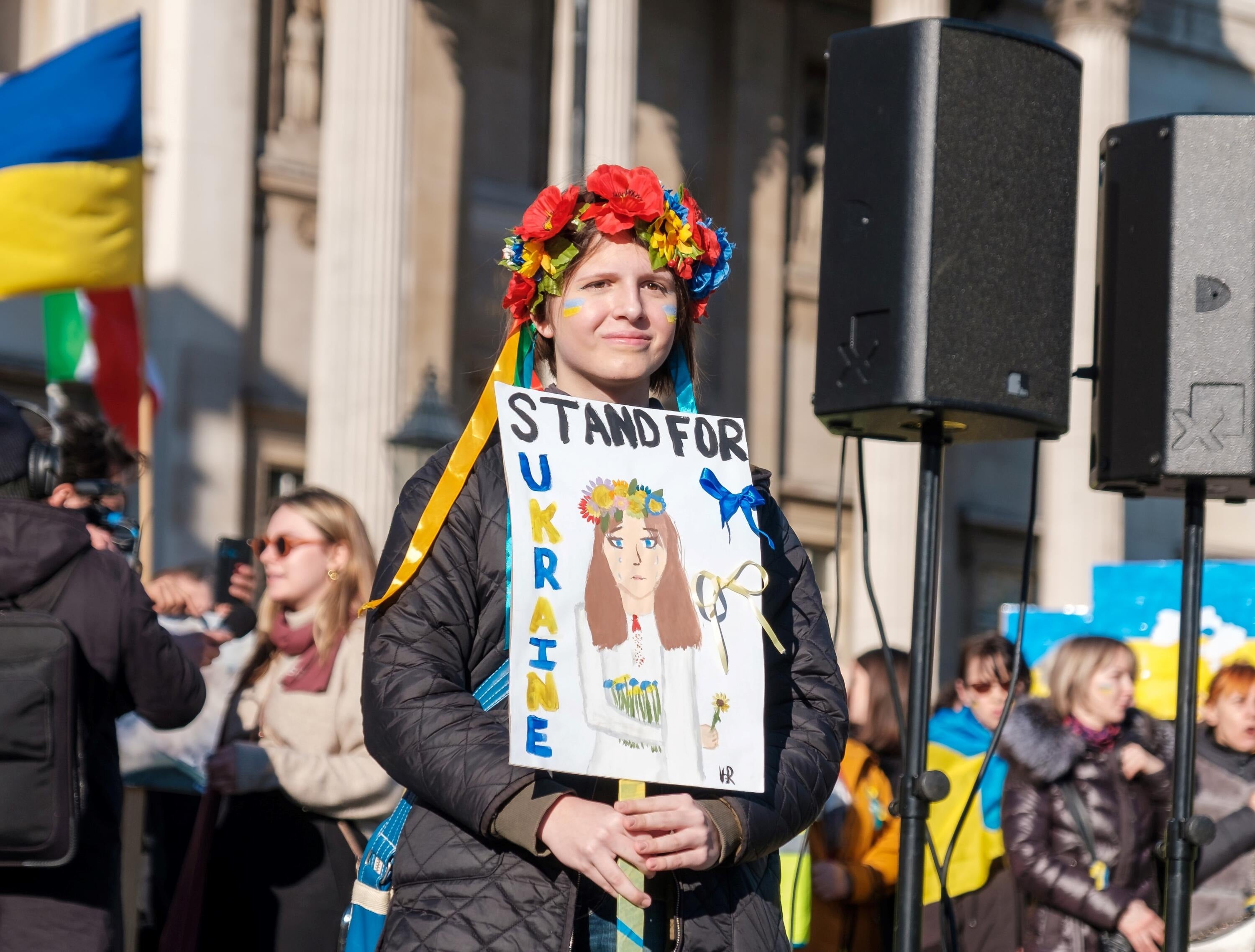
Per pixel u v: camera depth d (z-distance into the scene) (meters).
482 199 19.73
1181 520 25.03
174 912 4.85
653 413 2.62
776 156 22.02
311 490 5.19
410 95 16.45
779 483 21.33
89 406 15.66
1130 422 4.53
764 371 21.58
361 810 4.83
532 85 20.38
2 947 3.75
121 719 5.27
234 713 5.13
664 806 2.34
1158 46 24.80
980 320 4.01
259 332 17.83
